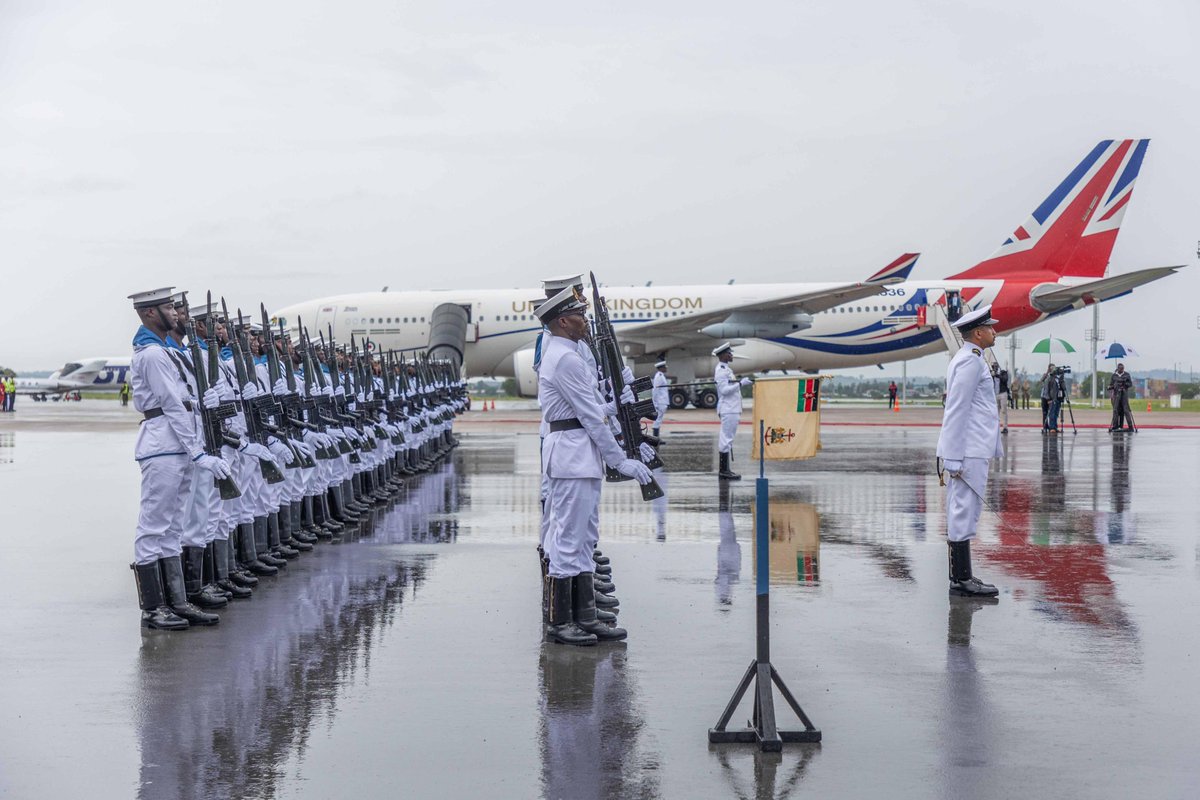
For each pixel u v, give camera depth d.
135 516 14.18
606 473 7.80
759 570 5.68
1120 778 5.02
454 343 39.16
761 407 11.59
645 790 4.92
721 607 8.61
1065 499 15.48
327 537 12.29
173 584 8.12
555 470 7.47
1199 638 7.59
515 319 43.97
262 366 11.76
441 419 22.19
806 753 5.38
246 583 9.41
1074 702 6.15
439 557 11.02
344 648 7.42
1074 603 8.70
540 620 8.23
